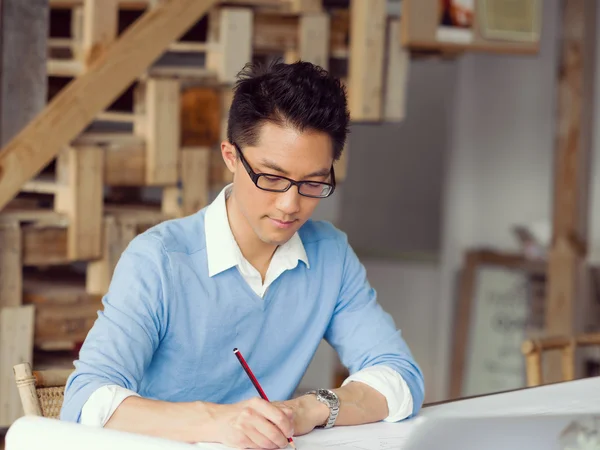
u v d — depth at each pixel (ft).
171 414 4.46
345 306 5.87
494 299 19.97
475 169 20.84
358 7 11.59
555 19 19.74
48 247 9.57
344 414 4.91
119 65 9.85
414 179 25.53
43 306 9.57
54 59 11.57
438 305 21.42
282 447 4.39
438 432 4.32
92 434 4.08
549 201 19.94
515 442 4.31
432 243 25.41
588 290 16.30
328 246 5.81
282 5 11.07
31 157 9.34
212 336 5.29
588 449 4.19
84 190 9.69
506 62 20.36
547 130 19.93
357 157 26.13
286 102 4.69
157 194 13.50
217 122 10.77
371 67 11.65
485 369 19.94
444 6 11.91
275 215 4.87
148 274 5.07
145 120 10.38
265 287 5.42
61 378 5.50
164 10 10.11
